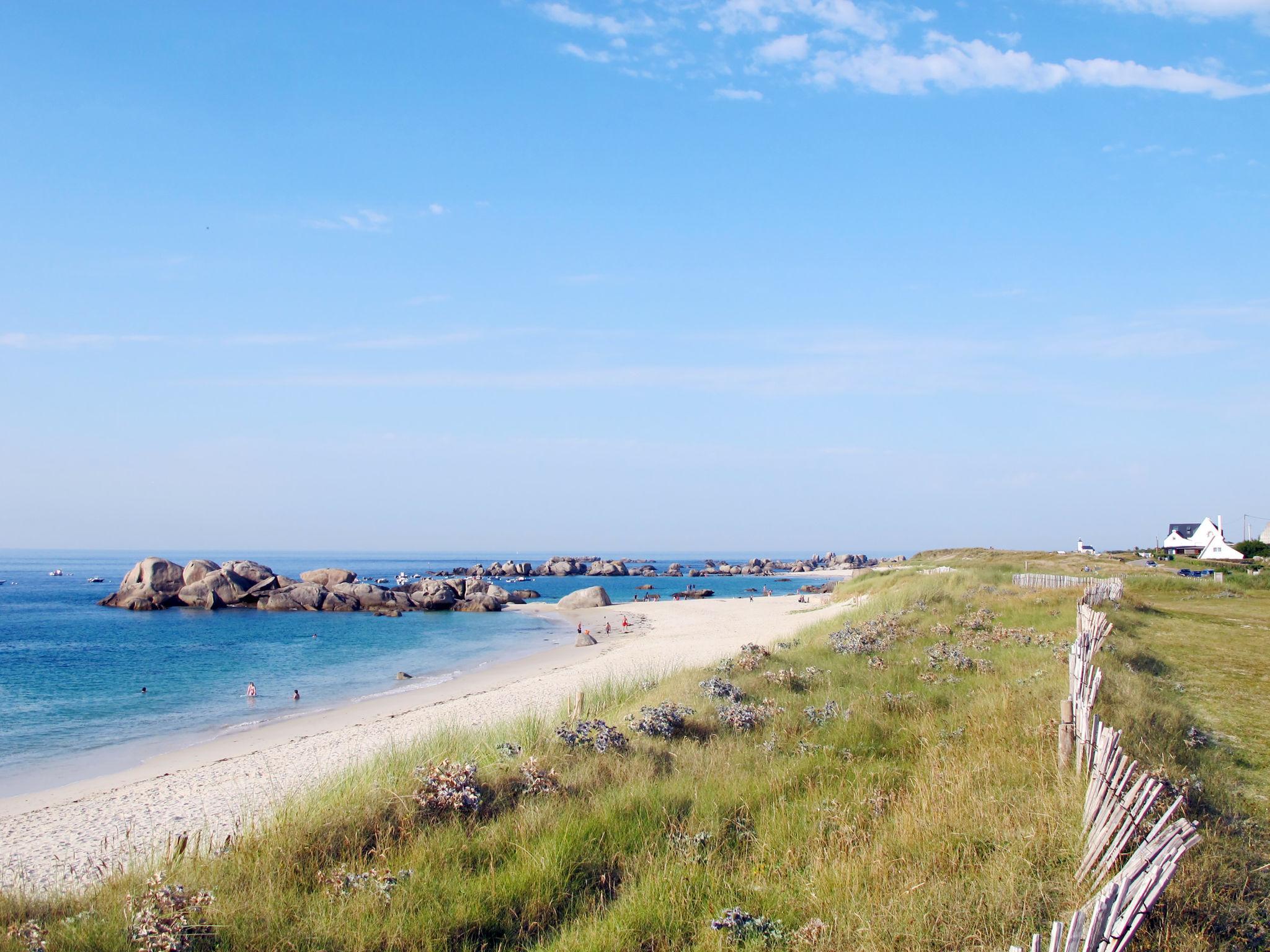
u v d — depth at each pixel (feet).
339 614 230.07
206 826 42.83
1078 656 35.94
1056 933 13.94
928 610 89.30
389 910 22.54
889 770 33.37
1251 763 31.09
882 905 20.24
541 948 20.70
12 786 62.85
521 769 33.73
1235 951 17.28
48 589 377.30
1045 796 25.36
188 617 216.54
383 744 66.74
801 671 57.98
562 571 643.86
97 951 20.58
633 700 57.36
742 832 27.66
